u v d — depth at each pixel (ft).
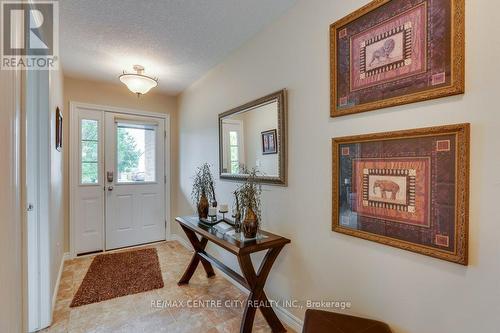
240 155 7.87
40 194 6.05
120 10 5.94
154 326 6.01
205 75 10.09
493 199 3.11
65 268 9.40
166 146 12.97
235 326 6.02
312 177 5.49
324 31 5.19
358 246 4.61
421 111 3.74
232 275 6.45
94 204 11.12
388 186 4.13
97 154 11.20
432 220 3.61
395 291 4.08
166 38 7.30
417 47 3.75
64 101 10.27
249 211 6.02
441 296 3.56
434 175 3.59
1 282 2.99
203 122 10.31
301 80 5.73
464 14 3.30
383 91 4.17
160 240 12.81
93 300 7.14
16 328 3.18
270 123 6.60
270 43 6.63
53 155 6.75
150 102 12.53
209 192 9.05
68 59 8.63
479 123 3.20
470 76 3.26
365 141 4.46
